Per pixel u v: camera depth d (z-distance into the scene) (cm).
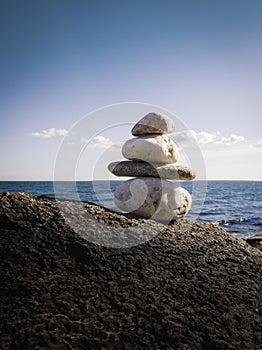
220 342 30
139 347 28
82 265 38
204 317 33
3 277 35
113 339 29
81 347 27
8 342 27
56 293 33
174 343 29
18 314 30
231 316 33
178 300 35
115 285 35
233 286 39
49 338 28
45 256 39
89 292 34
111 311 32
